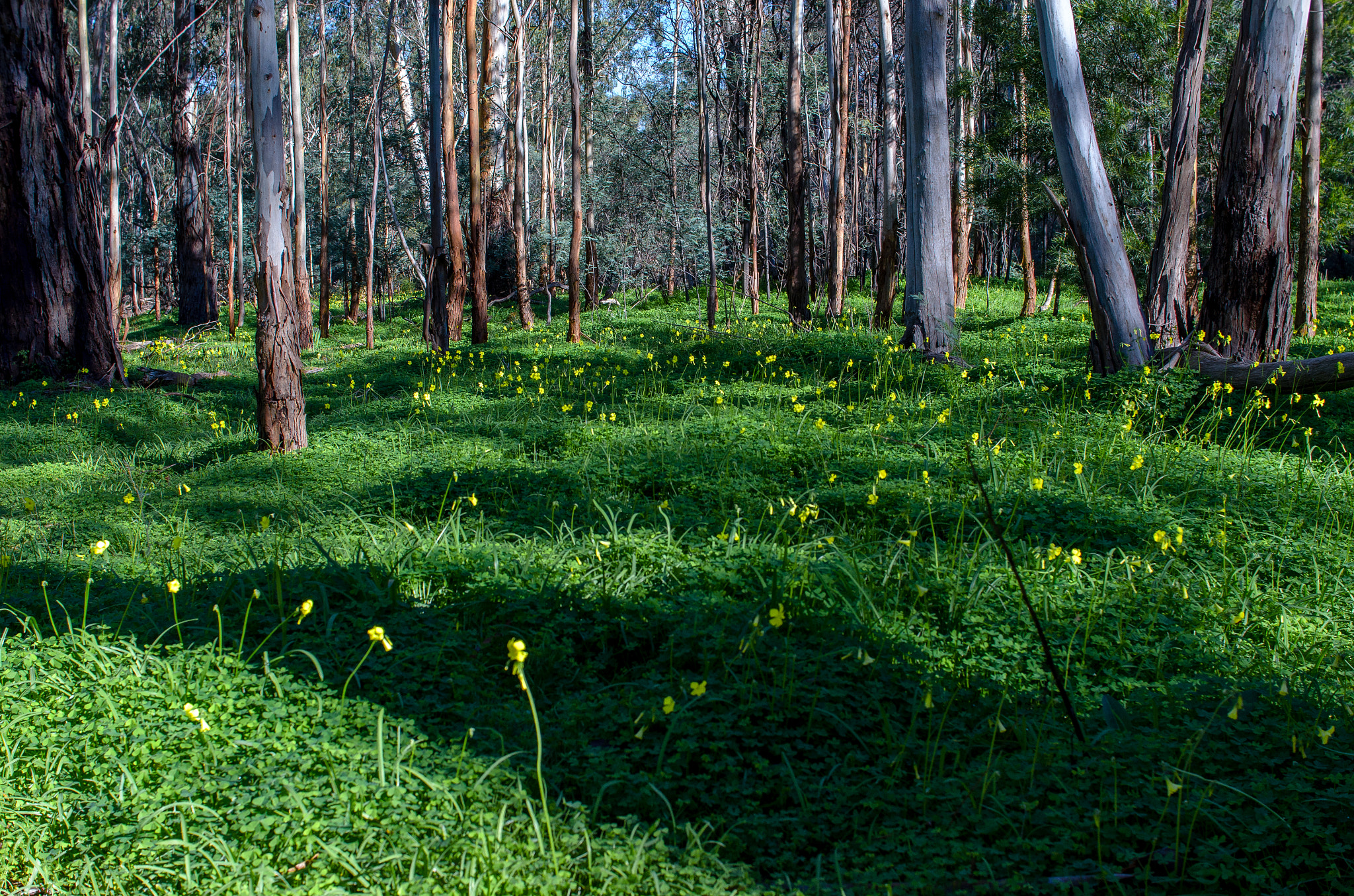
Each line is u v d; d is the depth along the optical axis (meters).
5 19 15.33
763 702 3.79
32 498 8.55
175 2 29.86
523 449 9.28
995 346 16.34
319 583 4.87
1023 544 5.74
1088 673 4.33
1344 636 4.77
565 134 40.06
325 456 9.18
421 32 30.48
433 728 3.71
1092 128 10.46
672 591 5.00
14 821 3.10
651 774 3.41
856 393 11.65
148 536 6.77
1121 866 2.91
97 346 16.31
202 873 2.91
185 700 3.75
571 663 4.41
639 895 2.83
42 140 15.74
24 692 3.80
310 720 3.67
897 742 3.67
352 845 2.99
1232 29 18.14
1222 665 4.37
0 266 15.80
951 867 2.92
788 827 3.17
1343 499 6.51
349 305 31.91
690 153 36.31
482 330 20.28
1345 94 23.45
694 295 31.45
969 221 26.66
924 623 4.81
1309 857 2.86
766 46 31.55
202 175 31.22
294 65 21.48
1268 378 9.27
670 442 8.91
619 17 33.03
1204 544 5.83
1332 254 34.31
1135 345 10.44
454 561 5.36
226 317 32.72
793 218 22.14
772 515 6.36
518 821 3.11
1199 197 21.27
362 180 33.28
